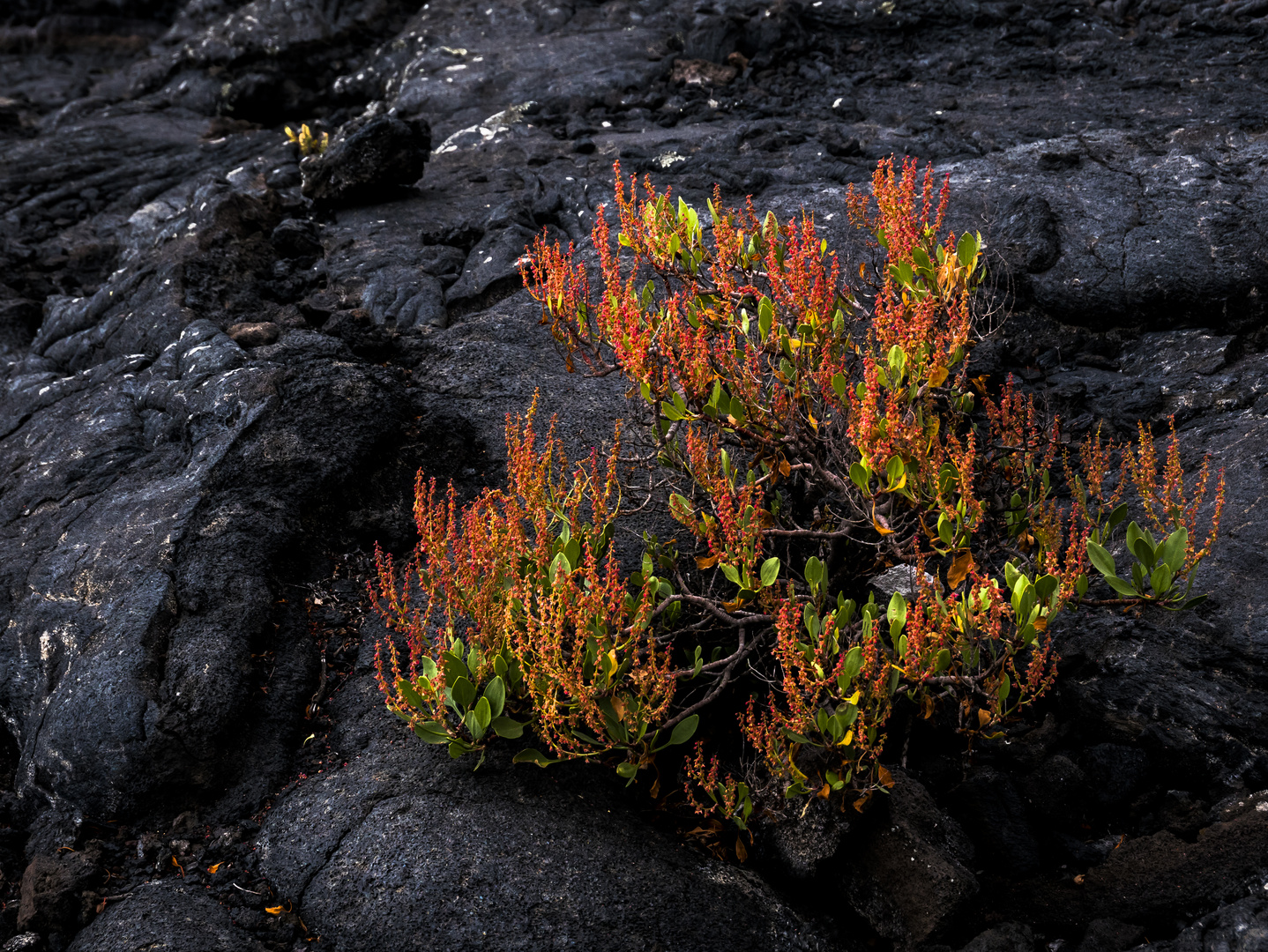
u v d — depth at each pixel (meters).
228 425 2.80
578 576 2.39
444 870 2.26
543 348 3.06
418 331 3.18
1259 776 2.35
